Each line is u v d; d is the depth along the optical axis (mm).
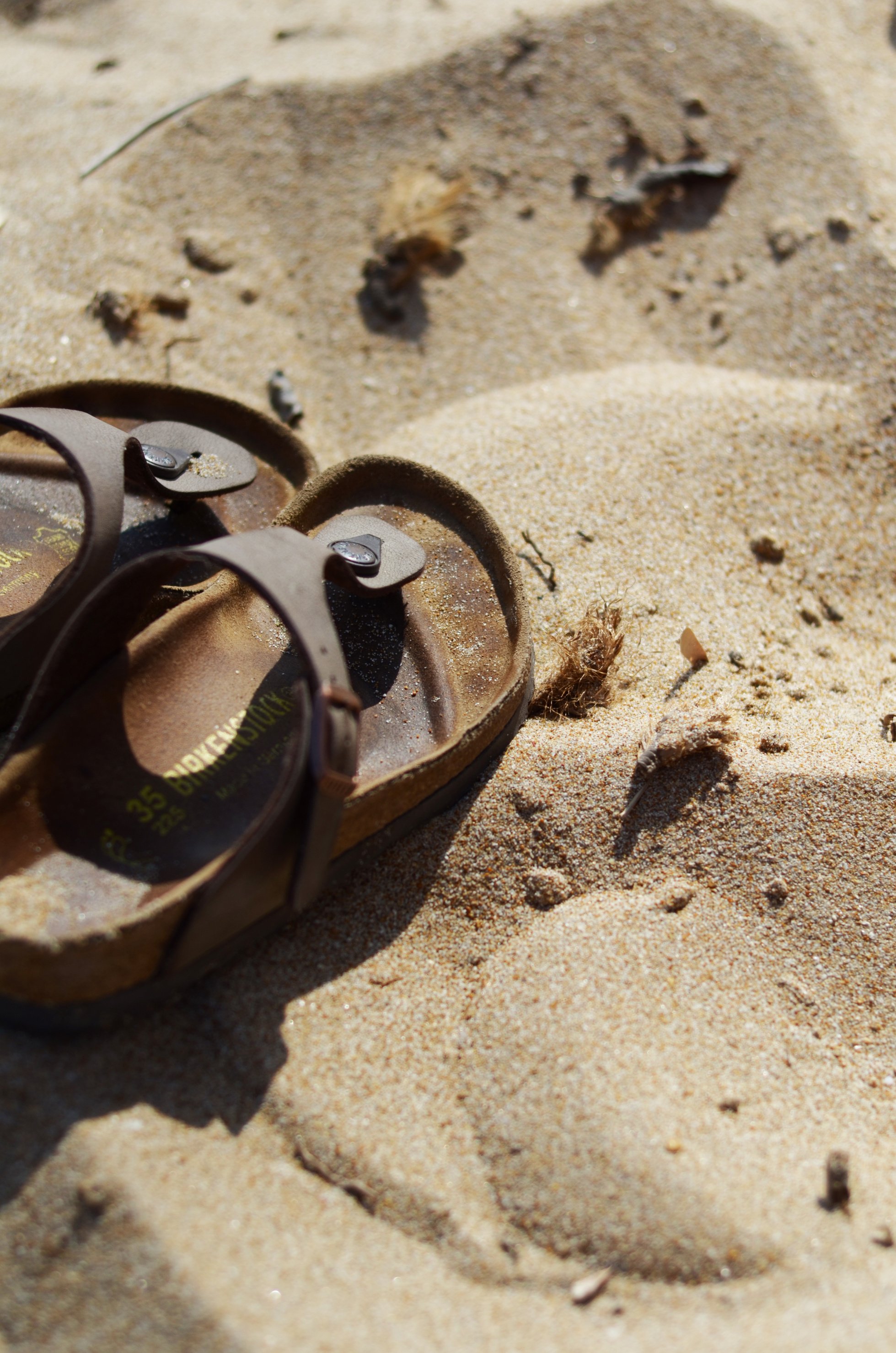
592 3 890
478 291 807
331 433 761
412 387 779
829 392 752
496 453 724
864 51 889
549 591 683
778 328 779
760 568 708
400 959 603
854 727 656
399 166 845
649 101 853
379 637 641
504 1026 585
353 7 978
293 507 659
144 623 633
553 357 783
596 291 807
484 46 875
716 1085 577
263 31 966
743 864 618
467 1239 554
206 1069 574
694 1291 547
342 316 801
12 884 573
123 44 974
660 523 708
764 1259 548
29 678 609
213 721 614
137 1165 552
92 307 760
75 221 792
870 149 821
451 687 633
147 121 851
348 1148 564
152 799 595
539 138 851
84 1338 534
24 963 552
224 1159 560
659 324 796
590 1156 561
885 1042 596
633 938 602
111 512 610
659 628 681
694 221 823
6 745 607
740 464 728
